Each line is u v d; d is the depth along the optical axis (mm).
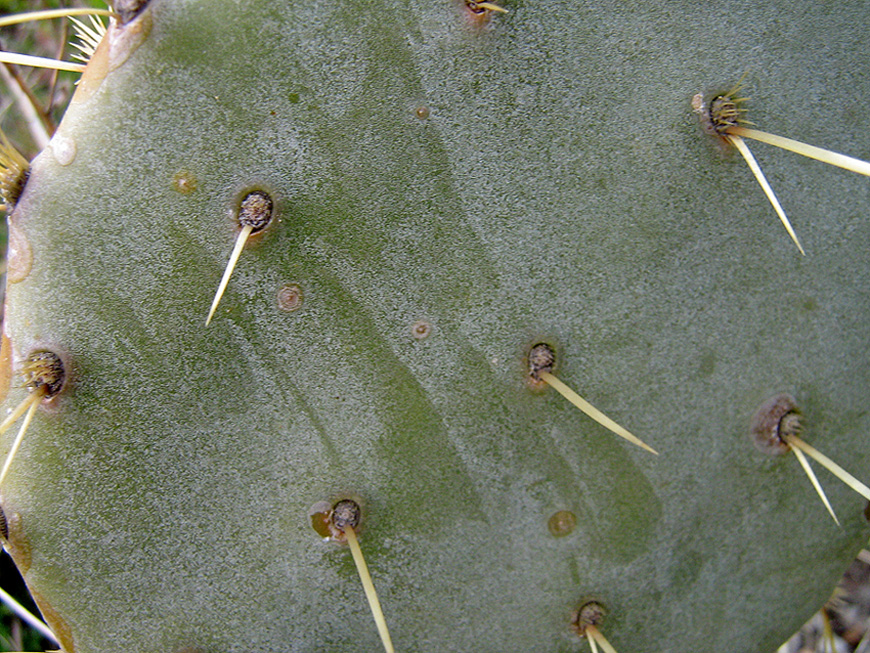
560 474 210
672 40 204
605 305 207
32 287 193
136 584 205
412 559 208
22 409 192
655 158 205
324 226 197
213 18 187
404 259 200
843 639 318
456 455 206
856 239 218
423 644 213
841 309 219
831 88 215
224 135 191
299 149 194
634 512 215
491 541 210
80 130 188
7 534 201
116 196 191
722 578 224
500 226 201
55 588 204
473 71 196
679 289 209
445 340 203
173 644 207
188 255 194
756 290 213
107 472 201
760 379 216
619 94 202
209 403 200
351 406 203
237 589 206
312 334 199
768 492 222
